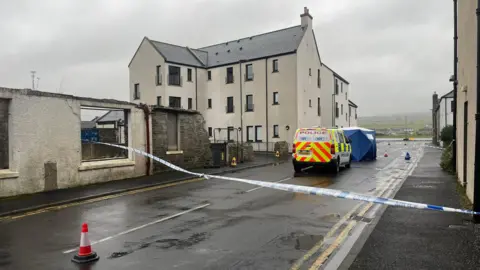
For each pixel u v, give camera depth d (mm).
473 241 6039
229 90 39656
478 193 6949
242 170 18828
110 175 14164
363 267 5086
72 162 12773
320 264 5379
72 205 10133
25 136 11430
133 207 9734
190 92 39969
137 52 40250
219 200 10508
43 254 6059
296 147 17406
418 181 12961
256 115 37594
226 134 39875
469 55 9242
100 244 6527
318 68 39969
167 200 10633
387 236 6441
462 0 11078
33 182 11609
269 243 6406
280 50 36375
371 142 24500
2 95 10875
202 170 17875
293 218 8211
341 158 18172
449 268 4984
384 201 7965
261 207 9445
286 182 14047
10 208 9359
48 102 12062
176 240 6688
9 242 6742
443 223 7191
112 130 17469
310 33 38375
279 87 35938
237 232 7133
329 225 7559
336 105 46219
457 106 14125
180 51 41531
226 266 5359
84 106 13438
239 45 42156
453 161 15195
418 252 5613
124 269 5328
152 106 16188
